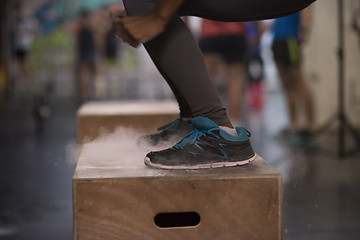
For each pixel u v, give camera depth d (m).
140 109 2.31
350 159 3.01
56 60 9.41
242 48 3.96
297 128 3.99
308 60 4.11
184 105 1.27
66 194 2.36
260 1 1.16
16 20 7.62
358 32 4.01
